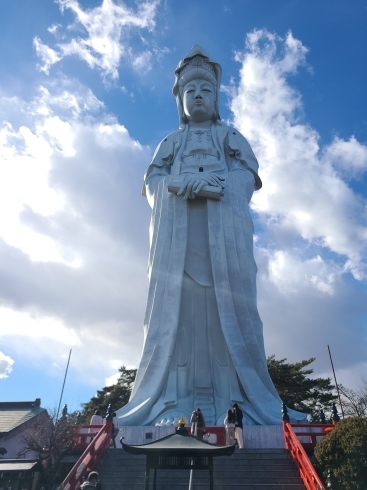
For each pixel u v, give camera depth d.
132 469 16.70
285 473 16.31
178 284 27.97
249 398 24.91
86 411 48.12
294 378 43.78
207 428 20.28
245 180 32.03
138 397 25.06
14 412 38.12
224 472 16.28
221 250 28.77
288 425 18.52
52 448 22.14
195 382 26.33
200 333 27.56
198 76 36.28
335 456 14.87
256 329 27.47
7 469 18.92
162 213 30.42
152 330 27.05
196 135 34.62
